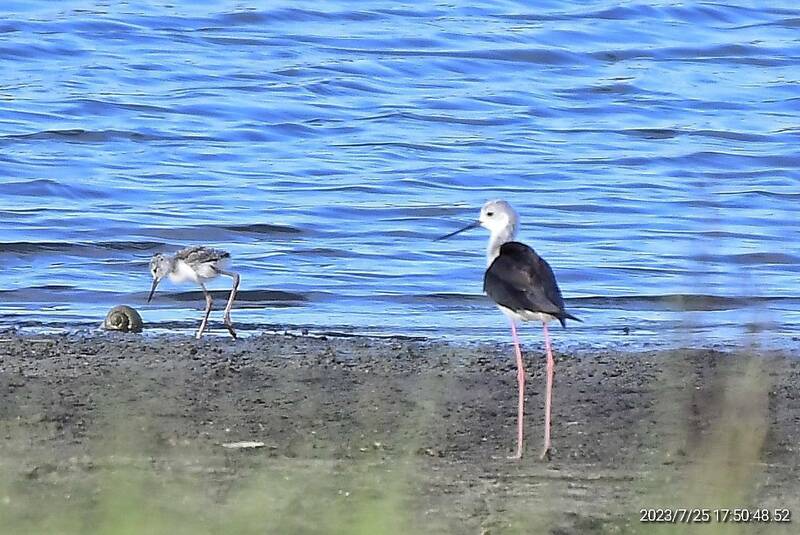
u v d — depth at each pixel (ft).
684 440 35.65
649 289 58.44
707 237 51.75
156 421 36.52
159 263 50.98
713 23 118.32
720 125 92.68
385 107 94.63
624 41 113.19
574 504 29.78
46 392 39.27
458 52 108.17
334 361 44.70
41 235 64.80
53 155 79.77
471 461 33.76
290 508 28.12
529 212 72.49
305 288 57.72
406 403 39.45
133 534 25.45
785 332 50.19
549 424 34.94
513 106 96.27
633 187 77.97
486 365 44.47
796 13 120.67
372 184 76.79
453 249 65.05
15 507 27.55
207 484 29.96
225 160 81.05
